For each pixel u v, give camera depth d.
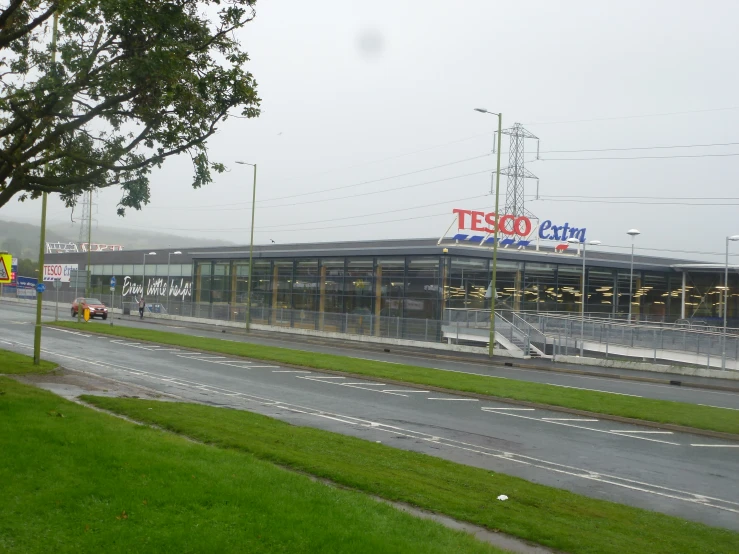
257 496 8.02
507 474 12.18
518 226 51.12
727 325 58.22
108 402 16.05
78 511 7.15
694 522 9.95
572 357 36.06
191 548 6.48
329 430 15.69
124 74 13.36
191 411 15.55
